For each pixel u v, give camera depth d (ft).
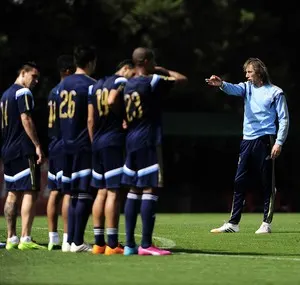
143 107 115.75
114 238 118.62
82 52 122.52
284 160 428.97
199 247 129.18
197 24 422.41
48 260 111.45
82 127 120.78
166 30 410.72
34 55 396.98
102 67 411.13
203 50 425.28
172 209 428.97
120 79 117.08
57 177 125.18
